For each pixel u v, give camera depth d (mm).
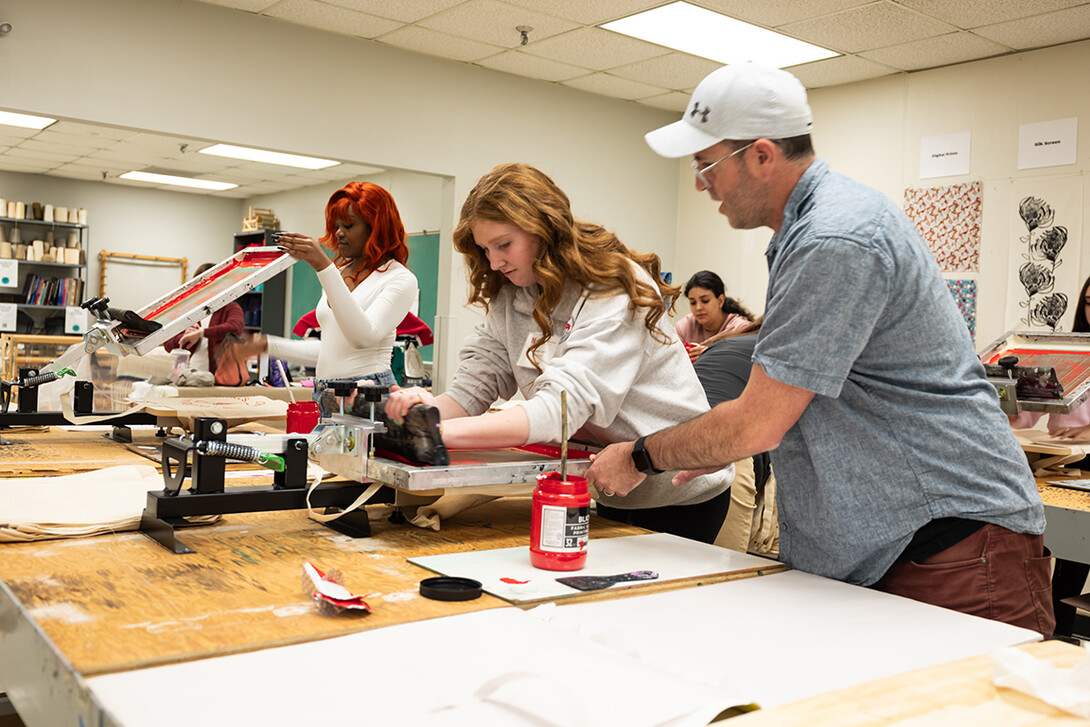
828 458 1277
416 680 820
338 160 5703
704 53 5711
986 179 5516
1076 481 2549
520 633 959
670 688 811
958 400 1242
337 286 2424
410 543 1416
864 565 1310
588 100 6871
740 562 1354
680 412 1607
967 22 4906
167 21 5016
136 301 11312
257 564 1232
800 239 1186
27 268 10492
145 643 889
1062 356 3105
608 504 1785
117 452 2209
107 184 10977
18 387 2756
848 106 6242
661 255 7402
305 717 735
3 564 1181
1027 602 1278
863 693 831
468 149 6246
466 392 1817
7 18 4547
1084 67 5098
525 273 1605
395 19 5312
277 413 2461
